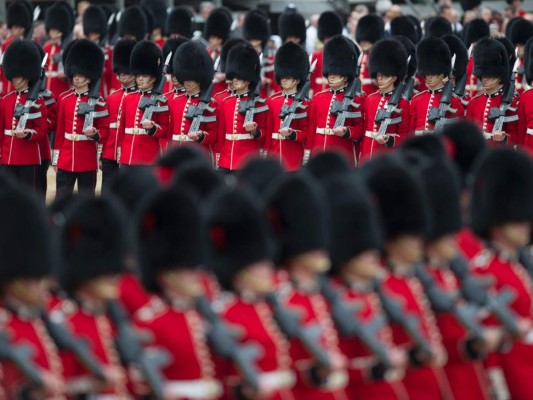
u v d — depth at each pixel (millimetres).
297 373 36469
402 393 38719
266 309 36375
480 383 40812
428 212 40656
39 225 33938
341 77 80312
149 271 35625
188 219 35531
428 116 81312
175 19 111250
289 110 79438
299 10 154250
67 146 82938
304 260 37156
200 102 80438
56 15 104750
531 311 41281
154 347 35312
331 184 38500
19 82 82125
